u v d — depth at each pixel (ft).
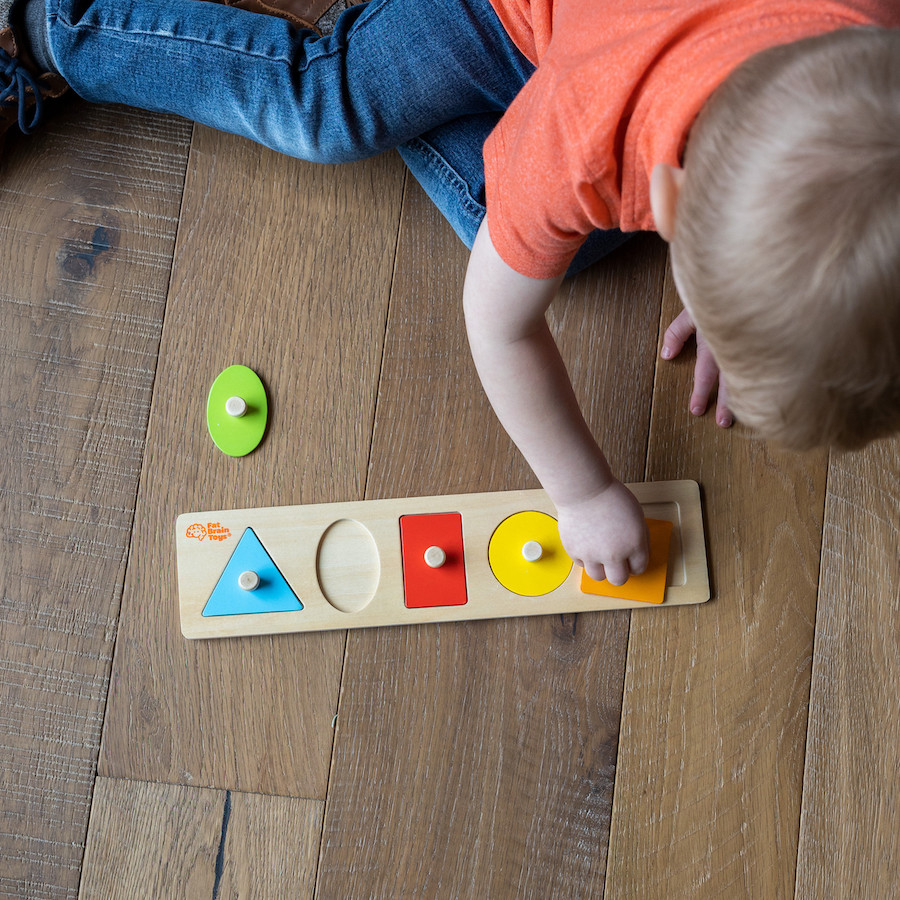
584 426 2.62
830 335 1.45
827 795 2.99
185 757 3.03
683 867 2.99
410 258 3.18
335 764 3.02
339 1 3.18
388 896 2.99
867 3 1.74
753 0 1.72
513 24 2.63
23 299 3.17
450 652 3.04
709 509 3.06
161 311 3.17
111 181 3.21
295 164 3.21
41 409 3.14
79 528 3.10
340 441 3.12
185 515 3.04
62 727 3.05
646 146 1.79
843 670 3.02
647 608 3.05
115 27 2.83
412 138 3.01
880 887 2.96
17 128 3.19
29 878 3.00
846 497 3.06
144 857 3.01
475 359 2.53
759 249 1.45
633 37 1.82
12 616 3.08
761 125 1.46
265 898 2.99
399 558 3.01
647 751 3.02
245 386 3.12
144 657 3.06
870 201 1.38
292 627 3.01
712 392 3.10
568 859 2.99
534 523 3.01
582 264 3.02
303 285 3.18
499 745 3.02
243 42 2.82
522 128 2.06
